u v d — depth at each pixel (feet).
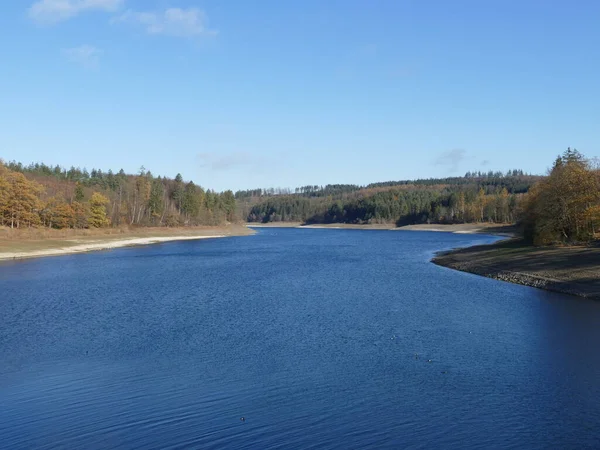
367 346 85.92
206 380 69.62
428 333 94.12
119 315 111.75
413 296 134.92
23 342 89.10
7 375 71.87
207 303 126.41
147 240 409.90
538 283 150.82
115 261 243.60
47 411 59.26
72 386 67.46
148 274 189.37
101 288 152.15
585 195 219.00
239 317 109.29
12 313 113.80
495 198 616.39
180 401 62.18
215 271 199.62
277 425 55.42
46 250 285.64
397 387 66.54
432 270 199.11
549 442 51.13
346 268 209.15
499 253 219.61
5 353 82.43
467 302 124.98
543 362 76.07
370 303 124.98
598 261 161.27
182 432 53.78
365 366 75.31
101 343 88.38
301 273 191.52
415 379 69.51
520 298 129.80
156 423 55.98
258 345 86.89
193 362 77.66
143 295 139.03
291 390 65.77
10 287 154.20
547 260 179.11
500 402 61.26
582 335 91.09
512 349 83.10
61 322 104.73
